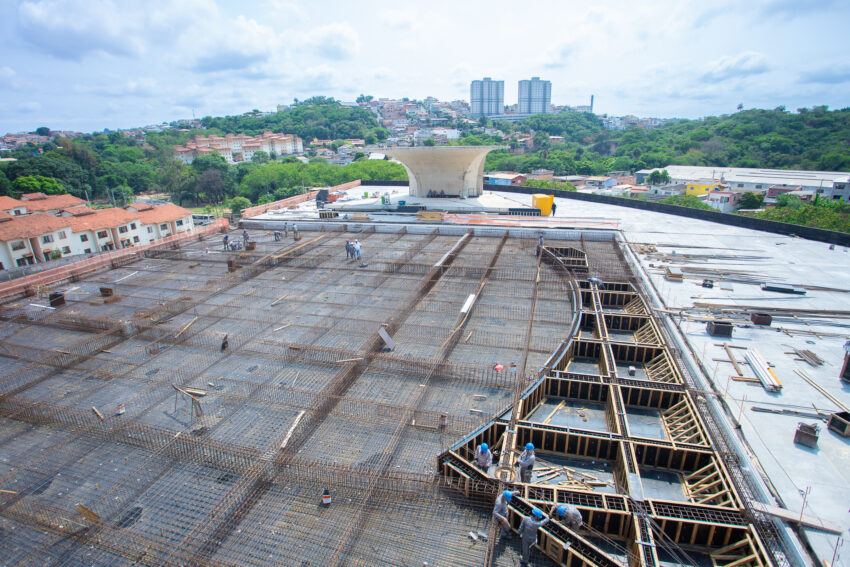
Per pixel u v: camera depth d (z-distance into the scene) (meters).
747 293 24.38
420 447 12.77
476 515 10.72
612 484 12.56
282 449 12.59
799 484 11.62
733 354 18.20
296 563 9.52
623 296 24.38
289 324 20.45
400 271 27.27
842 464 12.32
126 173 115.25
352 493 11.23
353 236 36.84
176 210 66.88
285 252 31.59
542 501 10.66
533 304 21.77
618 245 33.44
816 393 15.55
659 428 15.09
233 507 10.83
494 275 26.28
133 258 31.67
